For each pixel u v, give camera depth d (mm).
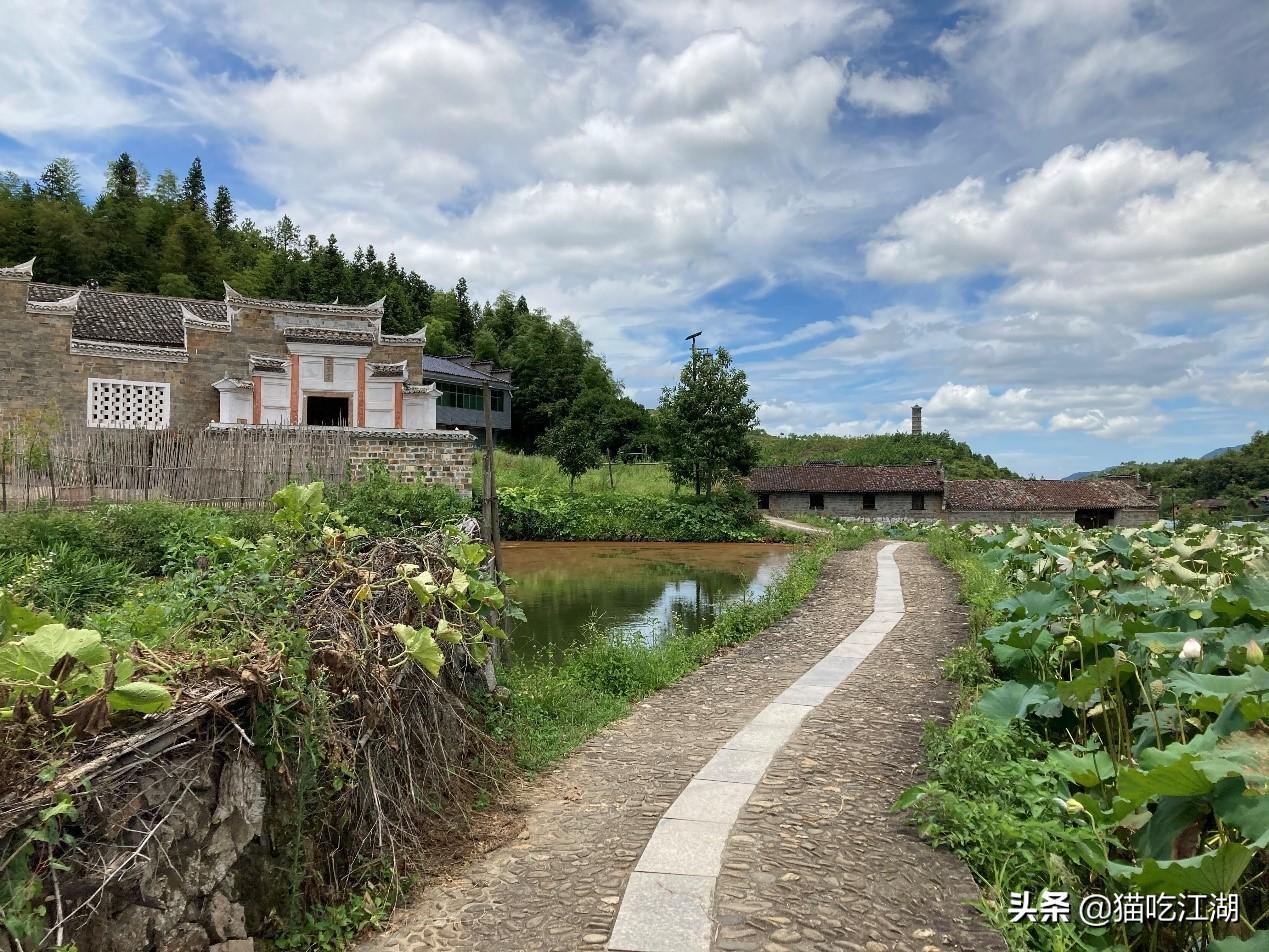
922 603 14727
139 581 9148
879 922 3969
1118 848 4504
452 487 21297
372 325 27016
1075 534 12812
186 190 76562
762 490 44594
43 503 12328
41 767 2949
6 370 22578
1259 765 3760
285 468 16984
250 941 3555
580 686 9117
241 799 3629
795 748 6719
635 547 30078
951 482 44469
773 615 13406
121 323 26172
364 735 4496
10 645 3264
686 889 4293
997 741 5691
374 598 5203
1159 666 5520
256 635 4230
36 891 2797
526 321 72500
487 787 5867
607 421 56312
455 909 4238
